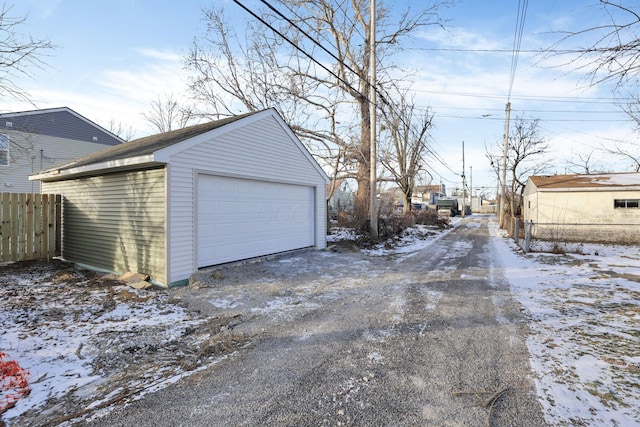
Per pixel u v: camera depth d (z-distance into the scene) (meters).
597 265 9.19
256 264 8.63
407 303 5.75
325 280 7.48
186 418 2.59
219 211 7.85
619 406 2.72
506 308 5.45
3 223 8.08
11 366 3.34
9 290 6.26
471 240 16.53
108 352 3.77
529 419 2.56
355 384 3.09
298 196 10.73
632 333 4.31
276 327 4.61
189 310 5.32
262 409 2.71
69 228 9.08
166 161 6.51
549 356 3.66
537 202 16.59
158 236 6.74
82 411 2.68
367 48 16.05
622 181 15.96
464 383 3.11
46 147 16.95
